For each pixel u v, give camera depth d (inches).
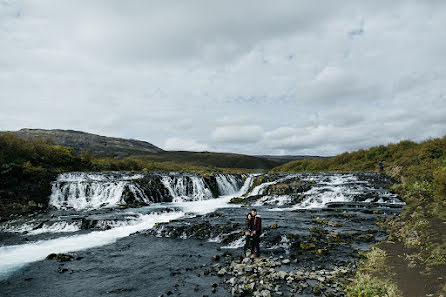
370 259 414.6
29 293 366.3
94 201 1053.8
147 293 354.9
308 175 1406.3
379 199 886.4
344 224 652.1
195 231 641.0
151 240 606.2
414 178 982.4
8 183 936.9
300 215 784.9
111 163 1840.6
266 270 396.2
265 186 1200.8
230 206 1020.5
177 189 1254.9
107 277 413.7
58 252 534.6
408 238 475.2
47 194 1003.3
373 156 1733.5
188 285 372.2
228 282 373.4
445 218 533.6
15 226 709.9
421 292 283.7
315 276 370.6
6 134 1222.3
